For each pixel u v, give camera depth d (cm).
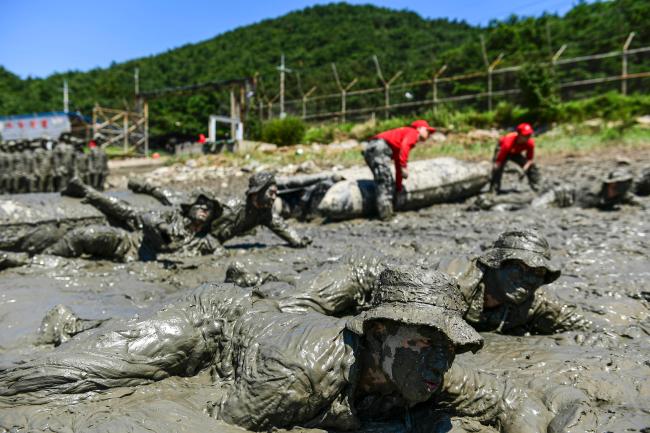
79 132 4044
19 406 352
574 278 679
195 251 784
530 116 2697
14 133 3309
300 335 349
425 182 1298
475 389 354
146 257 783
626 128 2334
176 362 397
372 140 1209
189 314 418
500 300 494
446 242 887
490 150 2200
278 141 2930
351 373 330
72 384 360
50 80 9519
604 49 3534
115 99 8394
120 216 862
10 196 834
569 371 410
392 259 520
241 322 403
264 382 335
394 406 351
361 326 316
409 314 288
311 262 724
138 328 396
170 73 10231
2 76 9594
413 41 9475
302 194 1295
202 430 324
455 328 288
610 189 1148
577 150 2083
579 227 988
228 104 6300
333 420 339
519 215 1141
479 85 3525
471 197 1445
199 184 2036
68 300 589
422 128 1224
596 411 351
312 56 9425
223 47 11962
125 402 363
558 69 3122
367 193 1232
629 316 556
